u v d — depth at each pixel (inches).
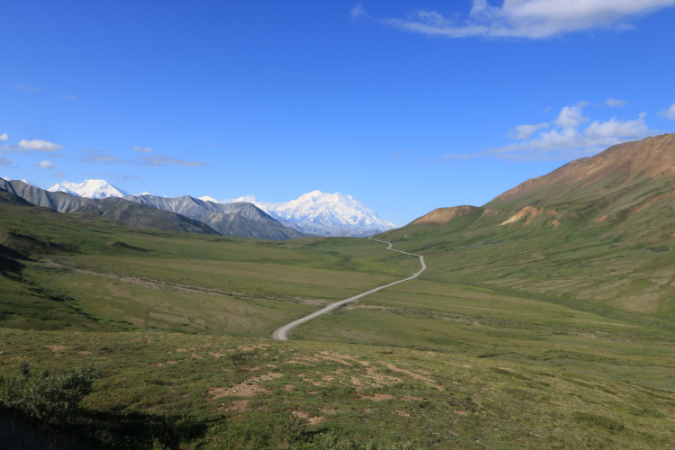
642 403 1598.2
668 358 2970.0
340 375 1371.8
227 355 1499.8
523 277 7057.1
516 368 1995.6
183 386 1013.2
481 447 901.8
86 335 1616.6
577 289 5910.4
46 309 2741.1
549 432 1088.2
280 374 1295.5
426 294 5659.5
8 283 3201.3
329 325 3425.2
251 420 845.2
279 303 4291.3
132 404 856.3
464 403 1234.0
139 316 3129.9
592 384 1803.6
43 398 667.4
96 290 3801.7
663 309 4909.0
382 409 1055.0
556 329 3907.5
